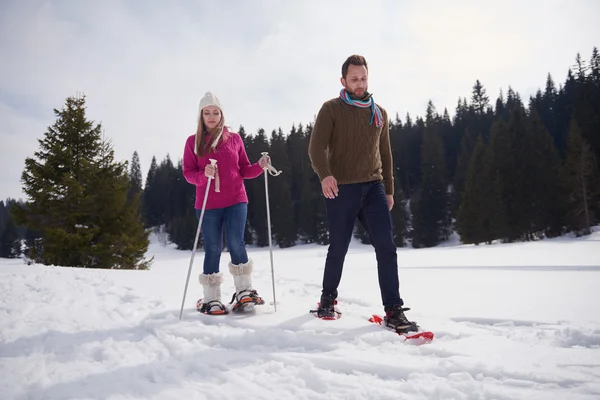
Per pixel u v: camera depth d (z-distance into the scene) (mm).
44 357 2037
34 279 4055
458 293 3609
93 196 14000
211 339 2289
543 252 9055
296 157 56281
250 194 47281
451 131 58281
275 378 1757
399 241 39375
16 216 13836
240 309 2852
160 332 2406
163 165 69812
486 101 68750
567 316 2557
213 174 2846
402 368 1779
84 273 4602
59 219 13938
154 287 3857
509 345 2031
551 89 62031
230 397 1570
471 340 2135
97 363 1957
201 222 2881
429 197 38219
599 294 3273
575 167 26281
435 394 1548
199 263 14070
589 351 1905
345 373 1850
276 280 4688
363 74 2766
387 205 2734
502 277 4570
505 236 27500
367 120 2762
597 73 42125
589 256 7445
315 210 43656
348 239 2756
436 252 11102
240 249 3039
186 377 1789
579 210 25906
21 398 1574
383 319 2543
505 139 29844
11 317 2734
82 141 15039
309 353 2047
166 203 65375
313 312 2771
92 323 2627
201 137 3029
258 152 53688
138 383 1710
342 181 2754
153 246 53125
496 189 28312
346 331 2357
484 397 1504
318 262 8977
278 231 43156
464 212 30750
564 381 1572
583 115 34406
